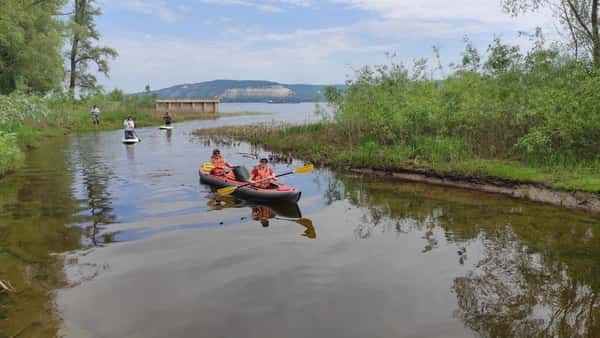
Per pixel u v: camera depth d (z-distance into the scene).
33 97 24.91
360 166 15.05
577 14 14.30
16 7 25.75
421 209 9.89
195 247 7.36
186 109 59.53
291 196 10.30
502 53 13.70
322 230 8.37
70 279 6.07
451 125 15.11
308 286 5.88
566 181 10.29
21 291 5.71
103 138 26.48
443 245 7.50
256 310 5.23
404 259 6.86
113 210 9.67
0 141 14.48
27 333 4.71
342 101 17.98
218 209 9.86
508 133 13.43
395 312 5.20
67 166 15.66
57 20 31.62
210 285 5.90
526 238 7.81
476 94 13.62
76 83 42.28
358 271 6.39
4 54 27.00
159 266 6.53
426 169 13.19
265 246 7.45
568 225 8.51
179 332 4.75
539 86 13.02
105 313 5.16
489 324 4.93
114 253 7.06
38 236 7.87
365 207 10.11
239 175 11.91
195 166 15.83
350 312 5.19
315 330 4.80
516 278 6.15
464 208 9.91
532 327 4.86
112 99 47.38
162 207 9.98
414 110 14.57
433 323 4.95
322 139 19.56
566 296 5.60
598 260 6.75
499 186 11.49
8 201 10.41
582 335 4.69
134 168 15.34
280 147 20.42
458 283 6.00
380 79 17.19
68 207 9.88
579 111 10.92
